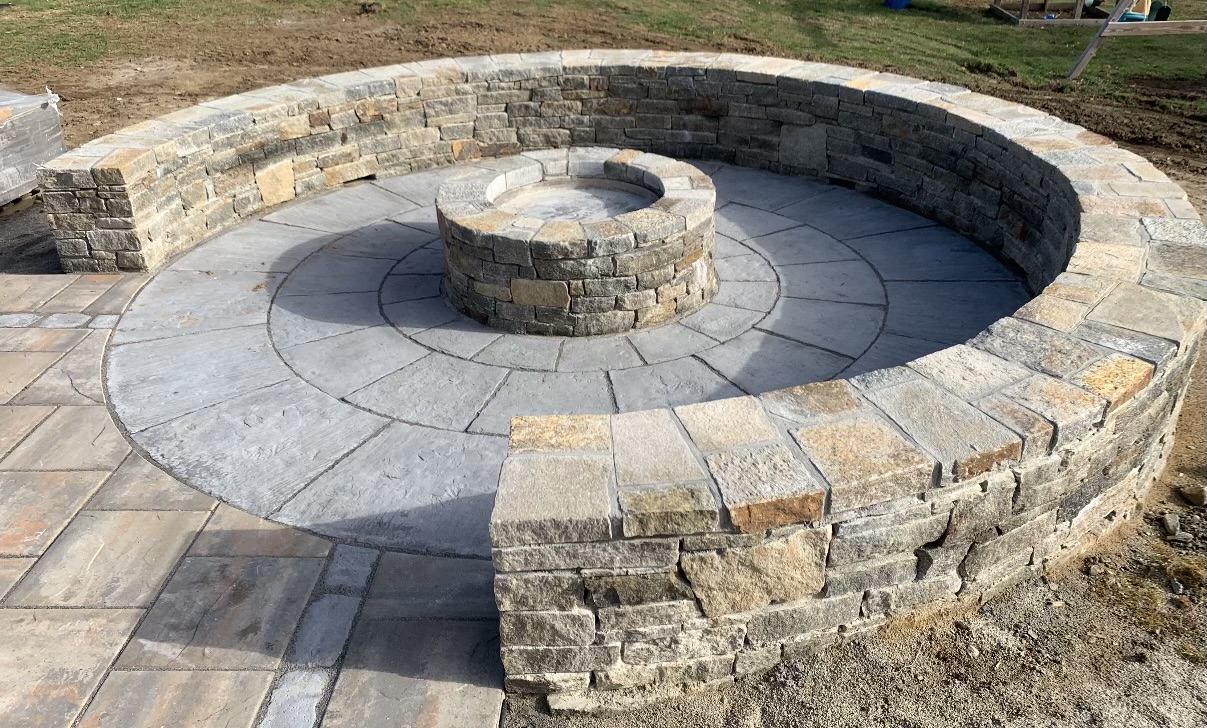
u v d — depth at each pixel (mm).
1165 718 2824
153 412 4586
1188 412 4637
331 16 15102
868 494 2648
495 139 8625
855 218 7117
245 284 6094
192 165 6633
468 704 2893
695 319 5555
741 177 8102
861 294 5844
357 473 4078
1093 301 3725
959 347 3387
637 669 2871
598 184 6340
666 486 2617
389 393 4754
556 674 2859
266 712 2846
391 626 3189
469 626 3188
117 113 10266
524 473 2695
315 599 3311
